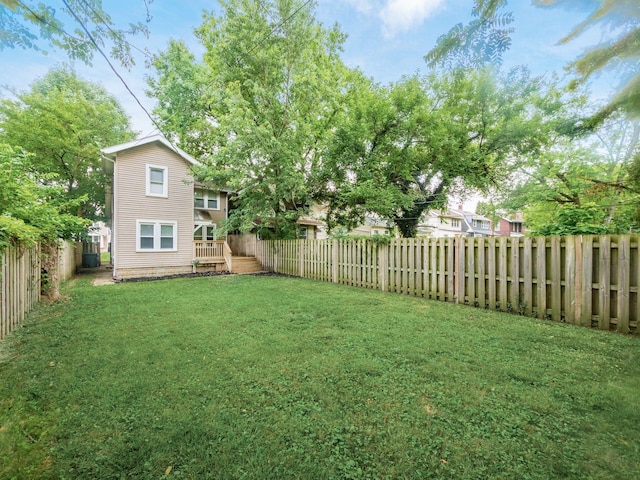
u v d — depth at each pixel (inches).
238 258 526.3
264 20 413.1
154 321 175.9
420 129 441.1
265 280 369.7
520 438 70.1
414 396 89.4
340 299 235.8
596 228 191.6
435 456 65.3
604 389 91.0
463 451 66.5
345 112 499.2
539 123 380.2
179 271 494.3
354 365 110.6
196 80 496.4
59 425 77.3
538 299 181.5
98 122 580.1
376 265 291.4
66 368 111.8
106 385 98.1
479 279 209.6
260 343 135.9
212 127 515.8
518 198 441.4
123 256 442.3
